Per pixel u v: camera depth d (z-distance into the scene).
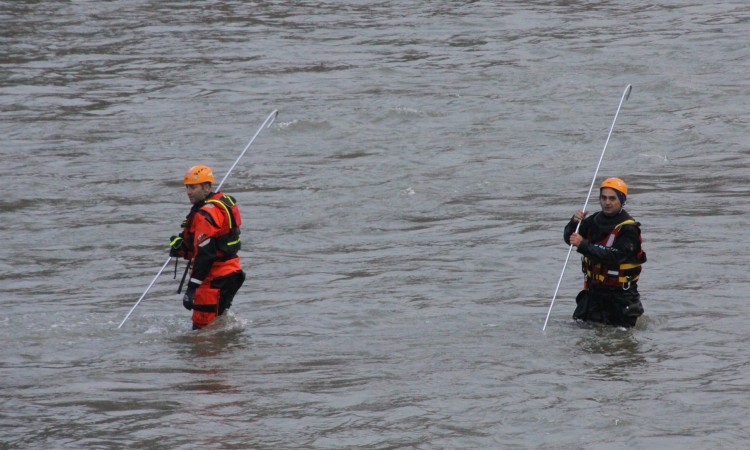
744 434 25.94
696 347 33.53
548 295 40.72
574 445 25.47
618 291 35.72
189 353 33.91
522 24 118.94
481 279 43.16
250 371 31.69
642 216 52.69
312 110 82.56
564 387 29.52
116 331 36.94
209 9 131.50
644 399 28.44
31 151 71.62
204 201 36.72
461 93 88.00
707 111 79.75
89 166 67.56
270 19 124.81
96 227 53.75
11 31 118.81
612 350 33.28
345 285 42.72
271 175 64.81
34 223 54.66
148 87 92.81
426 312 38.59
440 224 53.12
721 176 61.44
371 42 111.06
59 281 44.38
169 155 70.50
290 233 51.88
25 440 25.84
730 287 40.81
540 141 72.12
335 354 33.50
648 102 83.62
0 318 38.53
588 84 90.56
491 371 31.06
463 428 26.55
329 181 62.88
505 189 60.47
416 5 132.00
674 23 117.19
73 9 132.12
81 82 95.06
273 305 40.00
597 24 117.81
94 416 27.50
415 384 29.95
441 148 71.00
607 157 67.56
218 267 36.88
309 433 26.25
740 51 101.31
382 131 76.56
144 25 121.88
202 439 25.86
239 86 92.62
